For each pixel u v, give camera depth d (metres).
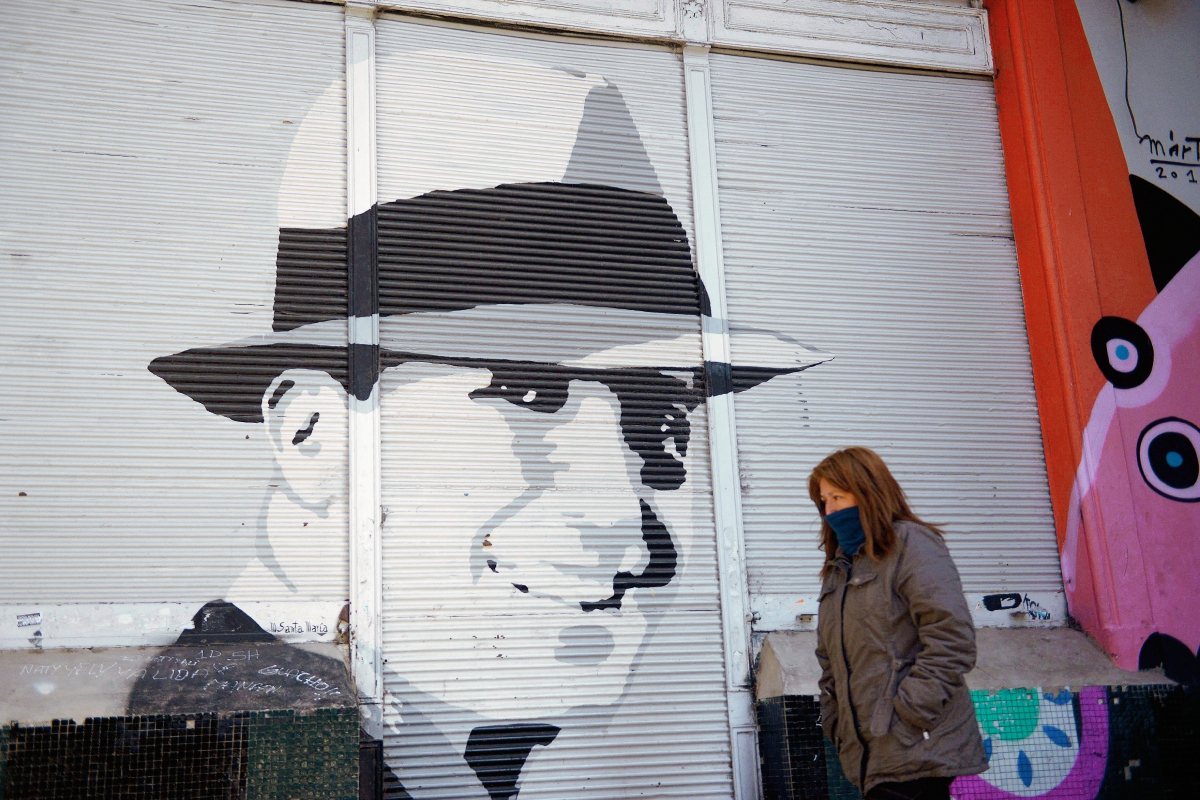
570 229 5.15
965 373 5.54
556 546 4.74
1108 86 5.87
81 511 4.23
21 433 4.25
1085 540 5.25
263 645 4.23
